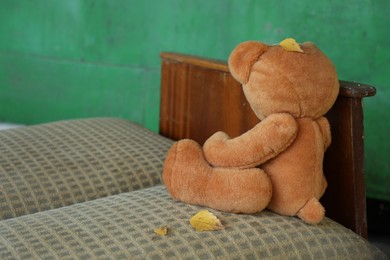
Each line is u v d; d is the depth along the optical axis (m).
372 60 2.58
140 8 3.08
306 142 1.61
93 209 1.66
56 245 1.50
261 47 1.64
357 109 1.67
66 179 1.90
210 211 1.64
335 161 1.72
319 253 1.58
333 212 1.75
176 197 1.68
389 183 2.62
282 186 1.61
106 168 1.96
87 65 3.28
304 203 1.61
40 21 3.35
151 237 1.53
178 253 1.50
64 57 3.33
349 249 1.61
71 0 3.25
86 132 2.14
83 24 3.25
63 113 3.39
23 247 1.50
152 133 2.20
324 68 1.63
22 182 1.86
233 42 2.87
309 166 1.61
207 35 2.93
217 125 2.01
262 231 1.58
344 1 2.59
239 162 1.61
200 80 2.06
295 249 1.57
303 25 2.69
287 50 1.62
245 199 1.60
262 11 2.77
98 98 3.29
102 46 3.22
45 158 1.97
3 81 3.50
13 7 3.39
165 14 3.02
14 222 1.61
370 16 2.55
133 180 1.95
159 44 3.06
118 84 3.22
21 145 2.04
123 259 1.47
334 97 1.64
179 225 1.58
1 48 3.46
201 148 1.68
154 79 3.11
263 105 1.62
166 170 1.68
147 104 3.16
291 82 1.60
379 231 2.63
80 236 1.53
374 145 2.62
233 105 1.94
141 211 1.64
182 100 2.14
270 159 1.63
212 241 1.54
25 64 3.43
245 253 1.53
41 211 1.80
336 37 2.63
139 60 3.14
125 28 3.14
